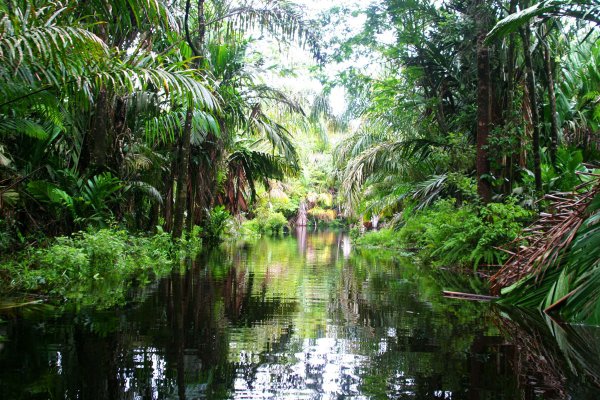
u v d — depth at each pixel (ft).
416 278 24.66
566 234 16.53
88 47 15.30
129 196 36.96
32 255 22.18
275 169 59.82
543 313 15.81
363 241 59.47
